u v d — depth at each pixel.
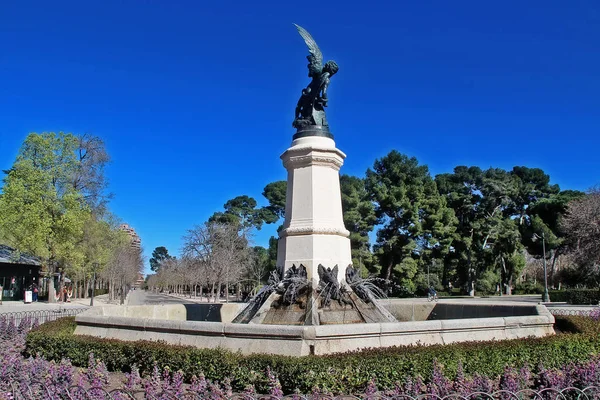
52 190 39.03
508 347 8.61
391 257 46.97
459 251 55.41
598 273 39.41
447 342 9.28
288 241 12.21
